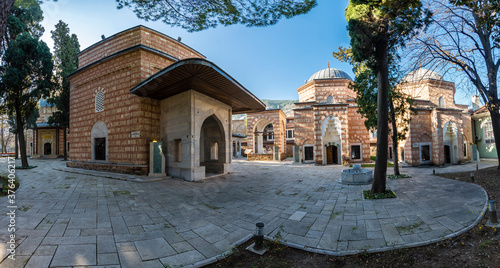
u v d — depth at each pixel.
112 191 9.20
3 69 16.20
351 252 4.61
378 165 9.11
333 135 22.81
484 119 24.88
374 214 6.72
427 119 21.75
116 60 14.19
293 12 7.26
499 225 5.43
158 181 11.77
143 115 13.12
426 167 19.97
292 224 6.10
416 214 6.58
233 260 4.44
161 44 14.91
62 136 30.62
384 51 8.95
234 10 7.25
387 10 5.24
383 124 9.06
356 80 15.73
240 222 6.25
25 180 11.06
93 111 15.35
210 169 15.97
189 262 4.27
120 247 4.65
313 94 26.73
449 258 4.35
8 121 25.58
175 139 12.98
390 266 4.21
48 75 17.89
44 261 3.94
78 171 14.30
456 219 6.05
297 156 23.70
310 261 4.47
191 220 6.32
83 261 4.07
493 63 11.55
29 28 19.06
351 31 8.79
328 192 9.78
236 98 14.15
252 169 18.83
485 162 23.02
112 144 14.07
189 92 12.12
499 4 5.50
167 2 6.97
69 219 5.89
